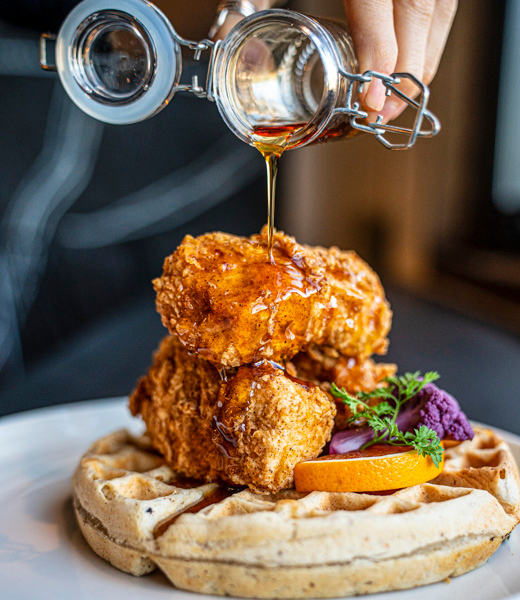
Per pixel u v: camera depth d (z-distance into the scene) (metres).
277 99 0.38
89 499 0.37
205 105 1.00
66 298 0.80
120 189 0.88
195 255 0.38
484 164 1.03
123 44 0.36
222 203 1.09
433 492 0.36
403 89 0.41
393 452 0.36
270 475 0.36
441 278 1.10
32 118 0.70
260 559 0.32
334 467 0.36
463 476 0.38
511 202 0.98
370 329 0.39
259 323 0.36
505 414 0.57
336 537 0.32
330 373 0.40
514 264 0.94
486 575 0.34
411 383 0.39
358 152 1.18
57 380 0.67
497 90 0.99
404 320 0.89
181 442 0.38
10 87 0.66
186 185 1.00
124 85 0.37
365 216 1.22
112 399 0.53
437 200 1.12
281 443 0.36
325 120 0.35
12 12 0.54
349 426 0.39
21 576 0.35
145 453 0.42
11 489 0.42
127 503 0.35
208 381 0.38
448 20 0.44
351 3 0.38
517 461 0.43
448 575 0.34
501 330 0.84
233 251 0.38
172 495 0.36
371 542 0.32
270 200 0.38
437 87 1.05
